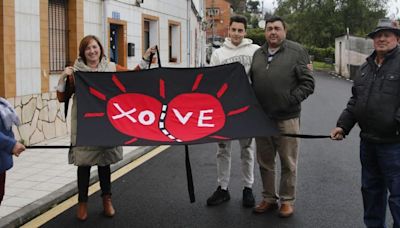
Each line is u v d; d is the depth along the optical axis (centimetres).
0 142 415
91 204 609
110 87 519
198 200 623
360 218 554
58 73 1034
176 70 536
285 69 523
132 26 1488
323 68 4444
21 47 892
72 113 536
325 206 597
